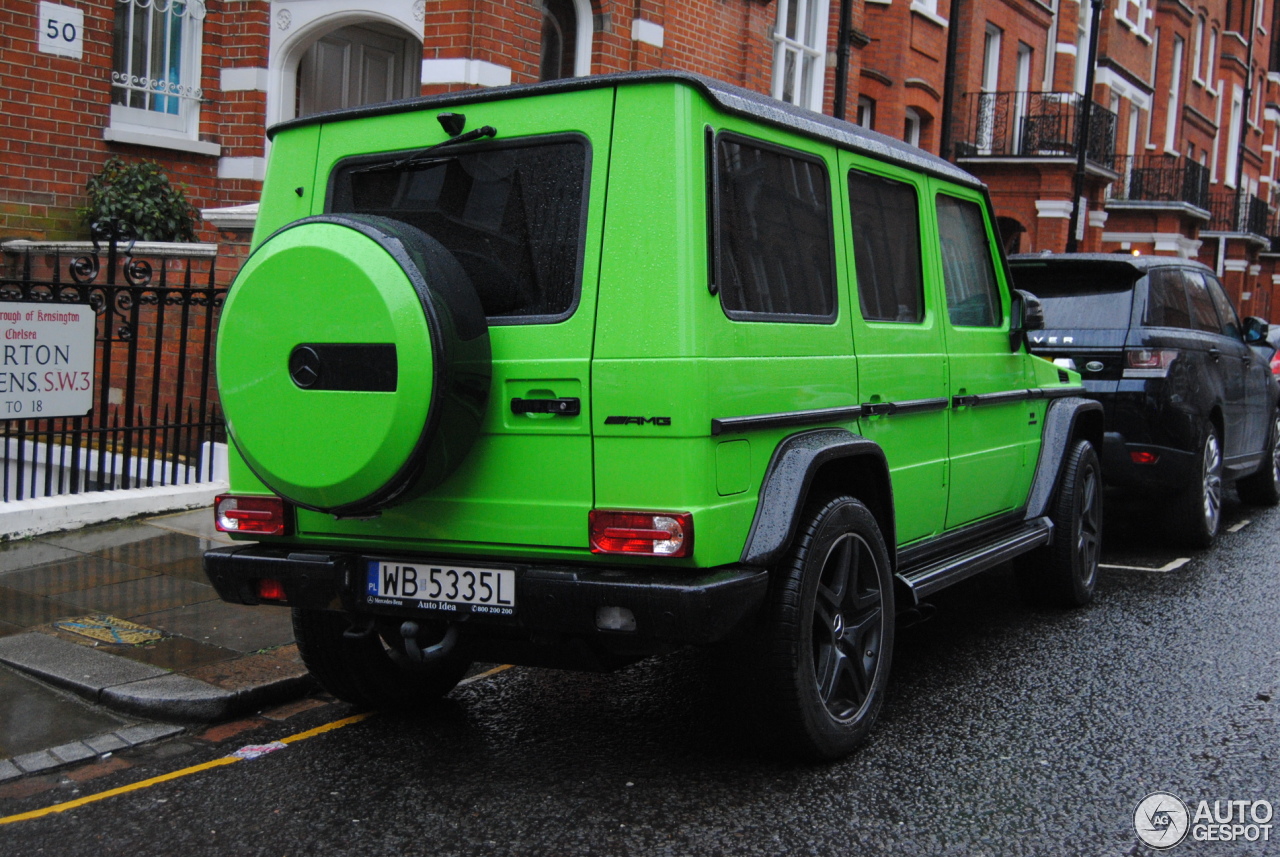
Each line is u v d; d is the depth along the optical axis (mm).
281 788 4043
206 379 8188
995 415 5812
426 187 4148
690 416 3582
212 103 10906
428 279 3592
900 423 4836
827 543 4109
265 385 3717
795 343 4121
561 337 3740
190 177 10828
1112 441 7793
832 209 4473
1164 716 4840
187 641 5453
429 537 3973
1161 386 7746
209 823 3760
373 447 3576
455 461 3742
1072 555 6441
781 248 4148
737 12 13148
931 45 20812
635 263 3670
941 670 5488
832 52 15359
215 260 8422
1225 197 40094
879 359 4672
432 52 9734
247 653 5301
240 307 3748
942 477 5219
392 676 4809
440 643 3934
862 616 4422
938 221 5387
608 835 3674
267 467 3764
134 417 8992
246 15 10734
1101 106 25578
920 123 21266
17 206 9711
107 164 10141
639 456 3637
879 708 4492
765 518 3869
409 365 3516
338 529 4121
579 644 3824
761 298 4008
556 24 11445
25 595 6129
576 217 3799
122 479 7844
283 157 4484
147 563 6809
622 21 11453
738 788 4055
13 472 8953
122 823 3758
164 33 10594
